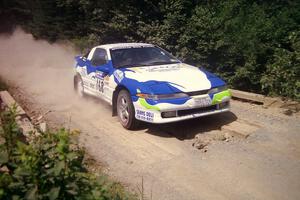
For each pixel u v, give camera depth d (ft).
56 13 68.95
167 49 37.91
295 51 26.11
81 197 9.25
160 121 19.81
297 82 25.11
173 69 23.16
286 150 18.28
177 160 17.61
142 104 20.34
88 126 23.38
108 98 24.45
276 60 27.40
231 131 20.85
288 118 23.04
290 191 14.39
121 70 23.22
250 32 29.91
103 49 26.53
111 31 45.62
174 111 19.89
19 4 87.35
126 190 14.70
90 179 10.19
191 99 20.06
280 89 27.07
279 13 30.66
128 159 18.01
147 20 42.39
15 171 8.89
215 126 22.16
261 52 29.48
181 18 37.24
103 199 9.41
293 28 29.45
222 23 33.04
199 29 34.45
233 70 32.89
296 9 30.30
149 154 18.45
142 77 21.54
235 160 17.34
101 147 19.66
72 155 9.58
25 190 8.87
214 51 33.63
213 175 15.93
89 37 53.11
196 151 18.62
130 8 42.70
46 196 8.82
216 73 33.14
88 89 28.07
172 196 14.33
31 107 28.86
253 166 16.65
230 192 14.48
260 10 31.63
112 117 25.05
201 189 14.79
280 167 16.46
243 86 31.42
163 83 20.61
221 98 21.17
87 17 55.57
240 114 24.32
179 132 21.54
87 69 27.84
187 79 21.30
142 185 14.52
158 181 15.60
